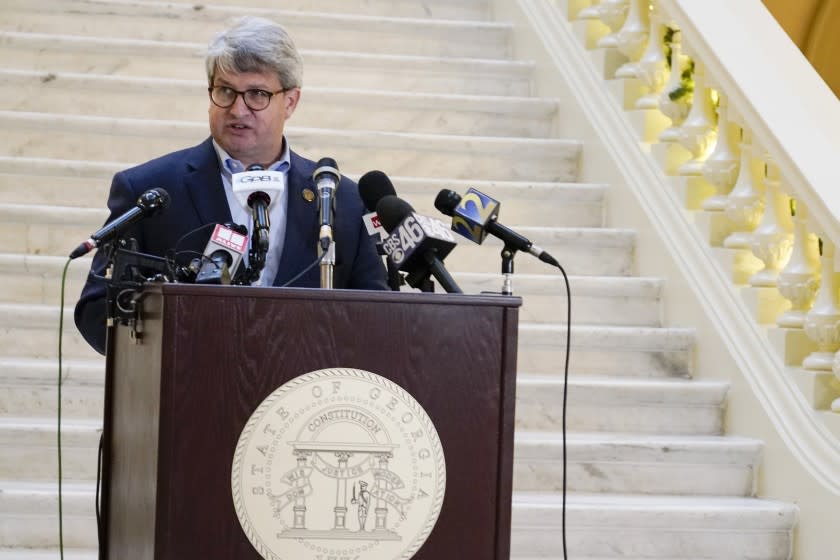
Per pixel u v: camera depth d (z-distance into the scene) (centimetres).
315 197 902
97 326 840
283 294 609
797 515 1237
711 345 1450
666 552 1212
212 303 603
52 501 1137
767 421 1317
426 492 619
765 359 1351
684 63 1616
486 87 1992
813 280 1328
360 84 1953
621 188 1681
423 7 2194
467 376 627
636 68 1705
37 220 1507
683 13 1530
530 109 1889
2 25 1945
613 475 1301
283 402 606
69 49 1859
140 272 777
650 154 1650
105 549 805
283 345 608
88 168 1591
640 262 1625
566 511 1191
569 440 1301
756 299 1389
